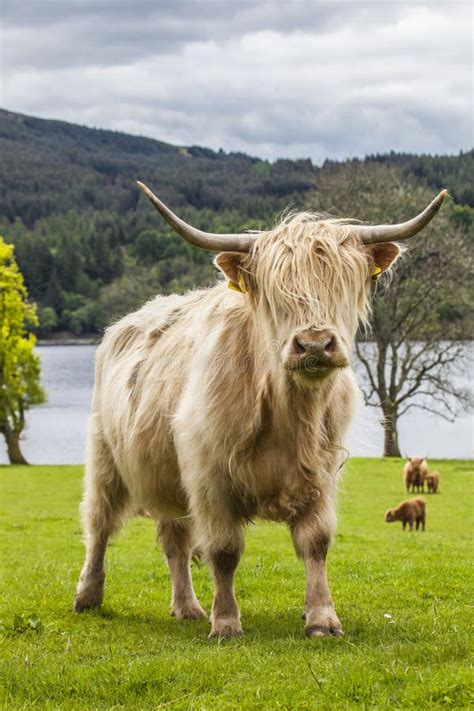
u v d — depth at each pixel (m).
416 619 7.71
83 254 177.12
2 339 51.97
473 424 75.69
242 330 6.96
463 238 46.41
